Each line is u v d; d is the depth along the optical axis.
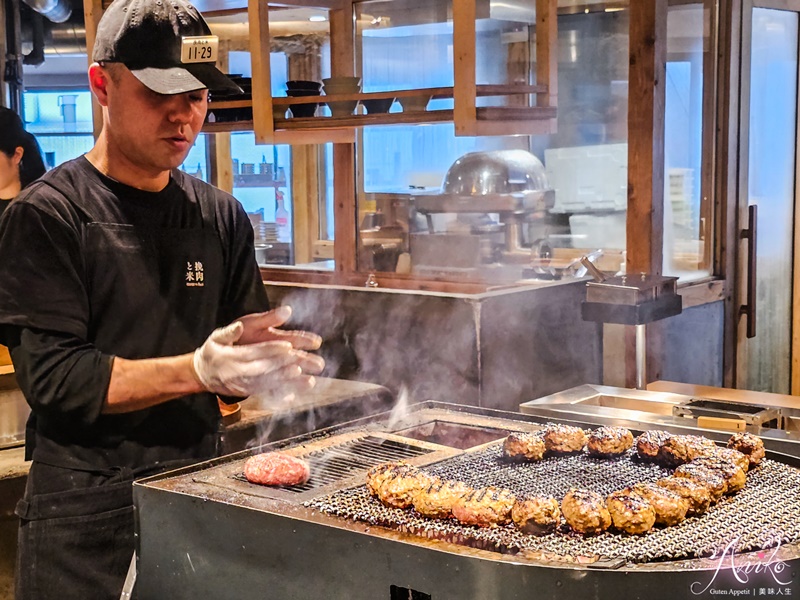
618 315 3.02
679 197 4.04
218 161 4.77
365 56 4.06
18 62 5.45
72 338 1.97
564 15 4.52
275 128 3.38
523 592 1.42
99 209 2.08
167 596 1.84
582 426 2.28
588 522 1.58
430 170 4.15
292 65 4.05
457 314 3.25
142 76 1.95
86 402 1.88
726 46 4.09
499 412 2.41
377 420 2.39
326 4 3.91
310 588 1.64
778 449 2.43
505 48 3.85
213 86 2.02
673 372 3.97
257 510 1.69
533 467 2.03
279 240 4.66
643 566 1.44
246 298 2.35
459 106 2.90
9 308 1.94
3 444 2.82
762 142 4.40
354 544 1.58
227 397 2.36
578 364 3.66
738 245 4.29
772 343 4.62
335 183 4.27
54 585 2.06
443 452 2.12
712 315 4.21
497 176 3.91
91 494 2.06
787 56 4.46
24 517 2.09
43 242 1.97
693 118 4.07
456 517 1.64
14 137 3.83
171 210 2.20
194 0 3.52
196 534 1.78
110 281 2.08
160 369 1.86
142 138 2.02
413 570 1.52
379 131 4.14
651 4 3.35
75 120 7.18
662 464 2.03
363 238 4.23
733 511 1.74
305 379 1.90
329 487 1.85
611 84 4.42
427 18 3.82
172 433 2.16
